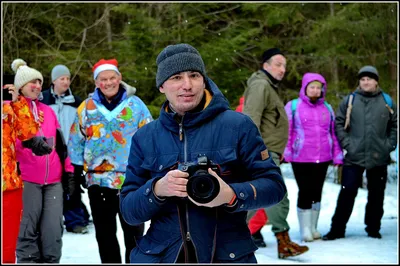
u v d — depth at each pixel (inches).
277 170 101.9
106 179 192.7
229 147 99.9
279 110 239.0
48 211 207.2
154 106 500.7
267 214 239.9
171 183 94.5
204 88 104.8
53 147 205.2
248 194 95.5
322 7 593.6
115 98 195.8
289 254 236.1
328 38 557.0
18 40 562.9
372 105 279.9
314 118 274.2
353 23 542.3
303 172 275.6
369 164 276.1
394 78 557.3
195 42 534.0
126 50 516.1
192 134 101.2
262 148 101.6
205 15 562.9
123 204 104.5
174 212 99.9
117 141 193.8
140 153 105.9
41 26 583.2
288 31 620.1
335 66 575.8
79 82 578.6
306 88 275.1
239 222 99.9
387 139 281.0
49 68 538.6
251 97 235.1
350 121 281.1
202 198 91.9
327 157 276.1
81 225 291.7
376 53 561.6
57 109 281.7
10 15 558.6
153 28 514.3
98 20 563.8
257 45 577.3
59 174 209.6
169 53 103.0
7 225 184.1
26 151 201.6
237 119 101.0
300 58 590.2
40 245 208.8
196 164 94.7
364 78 280.2
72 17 573.9
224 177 99.6
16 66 237.9
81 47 548.7
